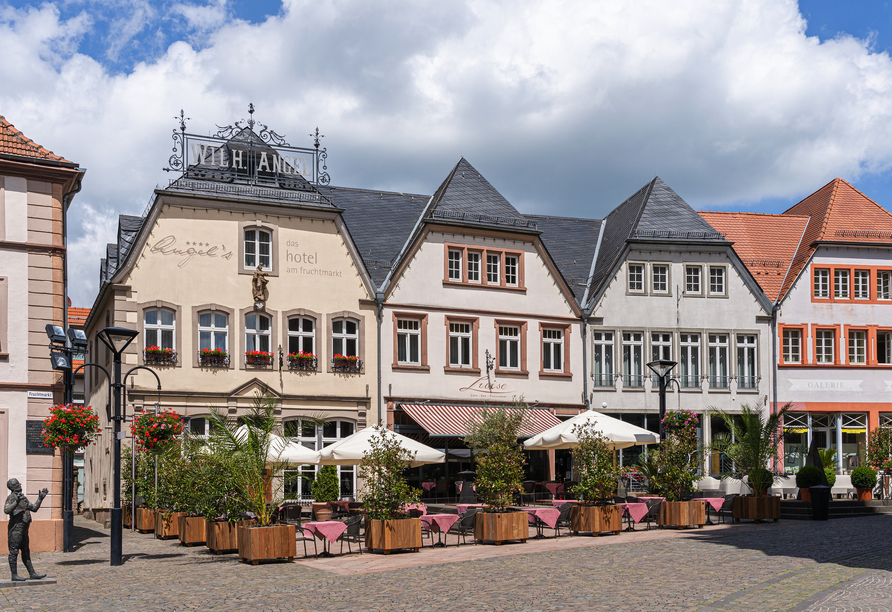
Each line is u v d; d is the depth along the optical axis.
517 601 13.66
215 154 34.41
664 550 19.34
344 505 27.73
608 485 23.33
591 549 19.94
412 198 41.84
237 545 20.86
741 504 25.53
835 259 42.66
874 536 21.48
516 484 22.14
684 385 40.38
